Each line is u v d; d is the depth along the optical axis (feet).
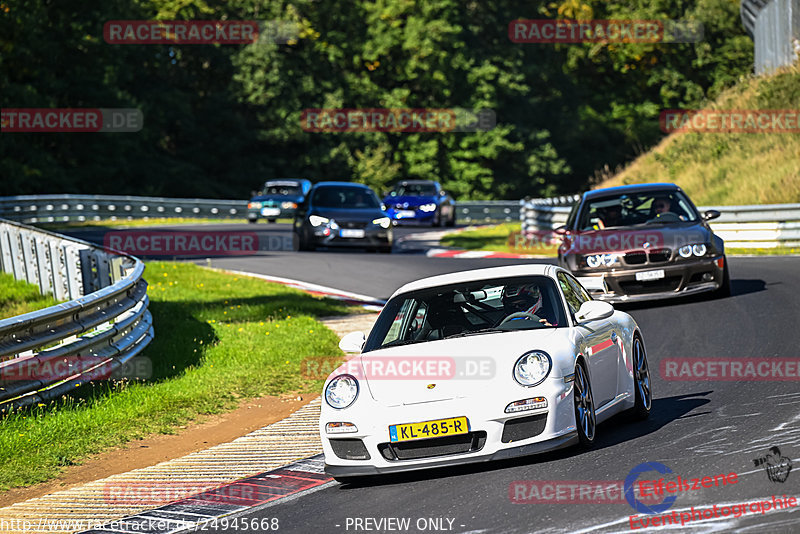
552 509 66.18
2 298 199.82
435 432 77.61
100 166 640.17
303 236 304.91
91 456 101.45
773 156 352.08
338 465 80.53
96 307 131.44
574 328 85.97
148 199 501.56
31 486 91.76
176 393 124.26
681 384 110.01
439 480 78.79
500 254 283.18
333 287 226.17
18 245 220.43
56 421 107.76
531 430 78.13
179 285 221.87
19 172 565.12
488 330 86.84
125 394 122.62
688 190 364.99
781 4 425.28
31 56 585.22
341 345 90.89
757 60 468.34
